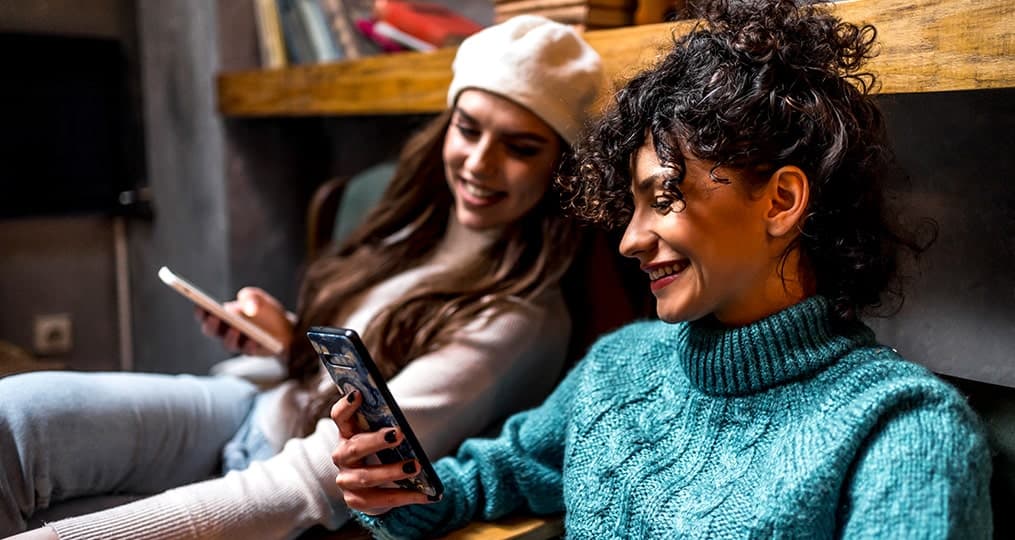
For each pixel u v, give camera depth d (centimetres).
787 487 78
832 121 81
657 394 96
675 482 88
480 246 137
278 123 237
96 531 96
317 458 110
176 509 101
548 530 110
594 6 133
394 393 118
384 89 169
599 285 136
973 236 115
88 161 248
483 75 122
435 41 173
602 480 94
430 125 146
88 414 119
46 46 235
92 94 246
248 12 226
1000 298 113
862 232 84
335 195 209
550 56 120
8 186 237
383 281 144
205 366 243
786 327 84
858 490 76
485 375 123
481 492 109
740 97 80
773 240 84
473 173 125
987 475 76
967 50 87
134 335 272
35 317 254
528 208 128
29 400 114
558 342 133
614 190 91
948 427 75
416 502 99
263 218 238
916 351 123
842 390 81
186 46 233
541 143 123
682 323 92
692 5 99
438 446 120
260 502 105
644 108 86
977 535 73
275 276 244
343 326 142
